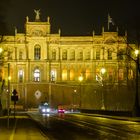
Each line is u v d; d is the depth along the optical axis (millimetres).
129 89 127000
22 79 195625
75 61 199375
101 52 198875
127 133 46406
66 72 198875
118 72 179500
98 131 50531
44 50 196250
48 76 196000
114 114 94375
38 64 196375
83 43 199750
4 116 103125
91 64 199000
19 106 177625
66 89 195625
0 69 176250
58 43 198500
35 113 141375
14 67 194750
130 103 126062
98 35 199875
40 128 57125
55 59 198375
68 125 65188
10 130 52031
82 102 170500
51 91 195250
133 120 73875
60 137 42562
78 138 41031
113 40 197375
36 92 194625
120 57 165375
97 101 157625
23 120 82625
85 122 73250
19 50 196000
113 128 55469
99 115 101188
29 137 42188
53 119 88375
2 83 107312
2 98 117625
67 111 154625
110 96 138000
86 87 182500
